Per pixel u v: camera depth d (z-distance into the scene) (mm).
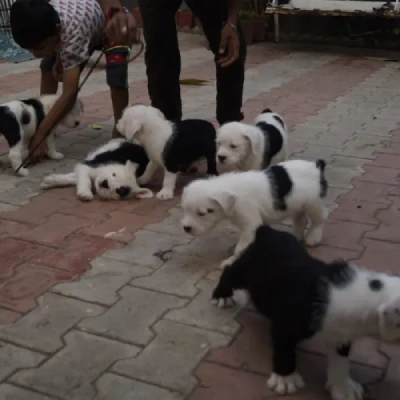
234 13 2580
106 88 4297
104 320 1602
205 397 1336
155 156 2398
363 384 1377
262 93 4234
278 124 2486
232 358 1460
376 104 3961
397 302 1108
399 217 2232
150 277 1812
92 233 2096
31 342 1511
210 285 1773
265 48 6219
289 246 1420
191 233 1770
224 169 2604
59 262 1895
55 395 1339
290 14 6066
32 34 2545
